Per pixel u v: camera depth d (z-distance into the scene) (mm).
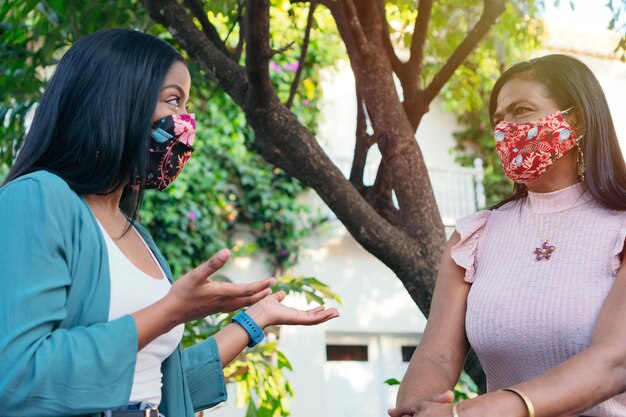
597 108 2225
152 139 1866
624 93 11344
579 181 2256
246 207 9539
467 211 10820
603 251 2084
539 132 2236
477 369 3184
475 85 6465
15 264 1617
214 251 9227
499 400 1811
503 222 2334
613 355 1848
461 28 5230
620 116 11266
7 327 1570
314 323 2203
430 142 10938
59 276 1650
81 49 1839
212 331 4262
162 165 1891
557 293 2068
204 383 2156
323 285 4242
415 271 3381
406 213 3439
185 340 4230
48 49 4266
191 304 1646
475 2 4969
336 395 9625
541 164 2238
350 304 9797
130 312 1791
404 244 3381
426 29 3873
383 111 3545
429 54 5312
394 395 9906
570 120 2256
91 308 1723
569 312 2027
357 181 3793
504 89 2336
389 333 10039
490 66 9469
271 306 2254
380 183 3734
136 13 4332
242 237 9547
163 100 1886
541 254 2162
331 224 9680
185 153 1910
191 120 1902
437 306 2312
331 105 10133
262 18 3121
